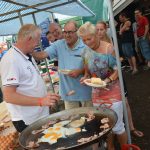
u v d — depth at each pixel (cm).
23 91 229
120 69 230
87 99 301
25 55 231
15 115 238
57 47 309
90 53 258
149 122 396
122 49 782
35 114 237
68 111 239
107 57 252
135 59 768
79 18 889
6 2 259
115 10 869
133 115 436
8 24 492
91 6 934
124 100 237
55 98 216
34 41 231
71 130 209
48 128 219
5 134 281
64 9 498
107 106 258
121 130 262
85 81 250
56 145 191
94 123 212
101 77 262
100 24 316
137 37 776
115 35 225
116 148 327
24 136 207
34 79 234
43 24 564
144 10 906
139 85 614
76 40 295
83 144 169
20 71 224
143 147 329
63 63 305
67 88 307
